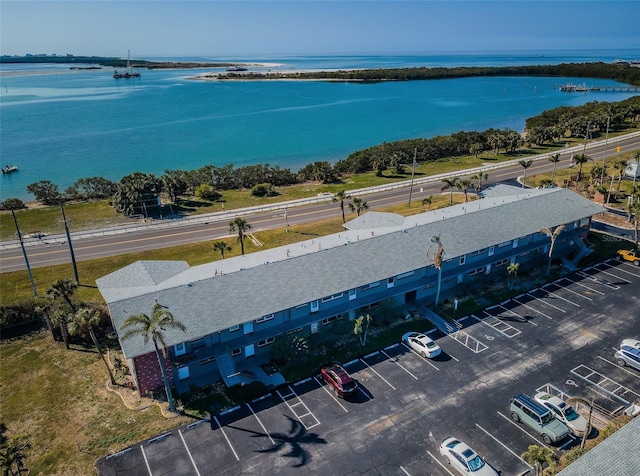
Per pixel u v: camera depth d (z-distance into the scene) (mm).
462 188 83188
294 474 31938
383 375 41906
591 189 90125
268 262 48344
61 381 42344
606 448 26828
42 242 75938
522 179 101750
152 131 190375
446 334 47812
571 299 53656
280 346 43094
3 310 49906
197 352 41125
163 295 42969
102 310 49406
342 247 51688
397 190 100125
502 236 57750
